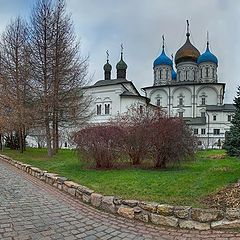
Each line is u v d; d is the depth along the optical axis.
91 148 13.02
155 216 5.74
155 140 13.41
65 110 22.78
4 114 24.16
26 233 5.10
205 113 65.81
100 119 54.50
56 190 8.79
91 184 8.92
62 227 5.46
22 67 22.28
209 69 71.31
